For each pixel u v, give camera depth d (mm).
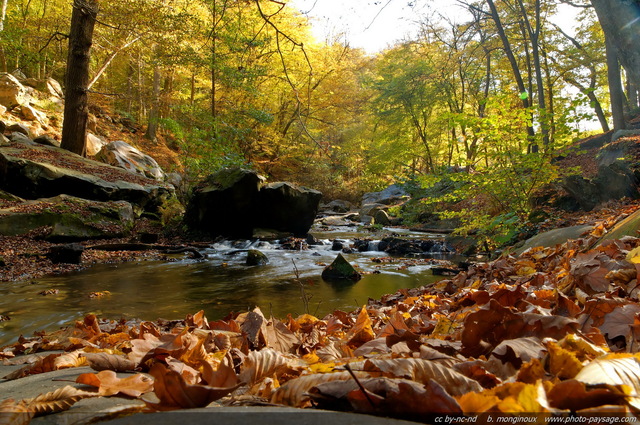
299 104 4426
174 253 10992
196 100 23109
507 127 7699
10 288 6566
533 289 2744
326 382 950
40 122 20719
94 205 12352
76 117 16156
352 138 33688
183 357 1488
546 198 10273
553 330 1275
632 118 23312
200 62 16297
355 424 666
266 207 14078
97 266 8781
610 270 2297
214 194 13180
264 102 25344
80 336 2811
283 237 14000
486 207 9336
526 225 8523
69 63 15977
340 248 12148
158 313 5184
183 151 18953
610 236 3674
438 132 27547
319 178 30688
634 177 8789
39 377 1394
